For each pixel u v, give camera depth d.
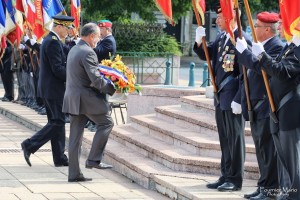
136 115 26.36
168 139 21.22
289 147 14.90
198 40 17.12
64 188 18.36
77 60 18.66
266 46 15.93
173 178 17.97
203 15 17.23
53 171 20.47
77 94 18.77
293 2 14.27
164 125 22.23
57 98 20.64
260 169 16.09
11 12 31.97
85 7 48.06
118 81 19.41
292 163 14.93
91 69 18.52
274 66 14.51
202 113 22.69
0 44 32.66
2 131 28.27
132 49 46.84
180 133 20.75
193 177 18.05
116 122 28.05
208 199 15.80
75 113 18.80
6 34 32.41
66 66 19.58
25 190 17.98
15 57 34.94
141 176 18.88
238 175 16.80
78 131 19.14
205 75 34.38
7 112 32.97
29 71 33.66
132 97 28.11
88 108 18.83
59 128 20.88
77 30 27.66
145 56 45.81
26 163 21.55
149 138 21.92
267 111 15.75
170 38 48.41
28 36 28.91
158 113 24.20
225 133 16.97
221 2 16.03
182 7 49.34
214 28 58.94
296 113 14.81
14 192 17.73
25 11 27.95
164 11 17.98
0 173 19.98
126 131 23.30
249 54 15.02
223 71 16.89
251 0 58.00
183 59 70.50
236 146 16.69
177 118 22.55
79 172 19.16
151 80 45.94
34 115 30.75
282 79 14.56
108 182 19.28
